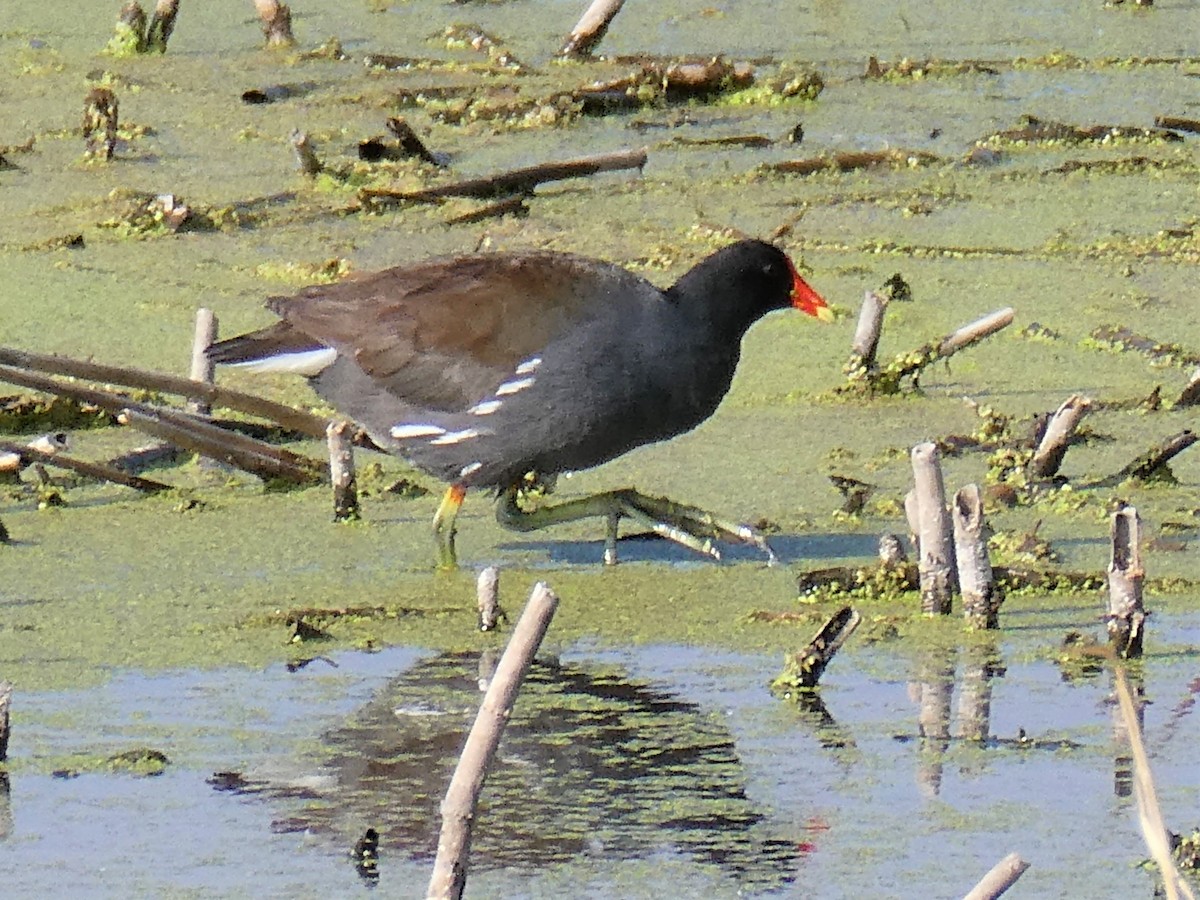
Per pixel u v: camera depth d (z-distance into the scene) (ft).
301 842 28.84
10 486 43.65
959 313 53.88
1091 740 32.07
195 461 45.60
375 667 34.86
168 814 29.66
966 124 69.41
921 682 34.24
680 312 38.40
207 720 32.76
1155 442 45.70
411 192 62.03
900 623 36.76
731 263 38.78
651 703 33.47
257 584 38.63
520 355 38.01
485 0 84.53
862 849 28.73
